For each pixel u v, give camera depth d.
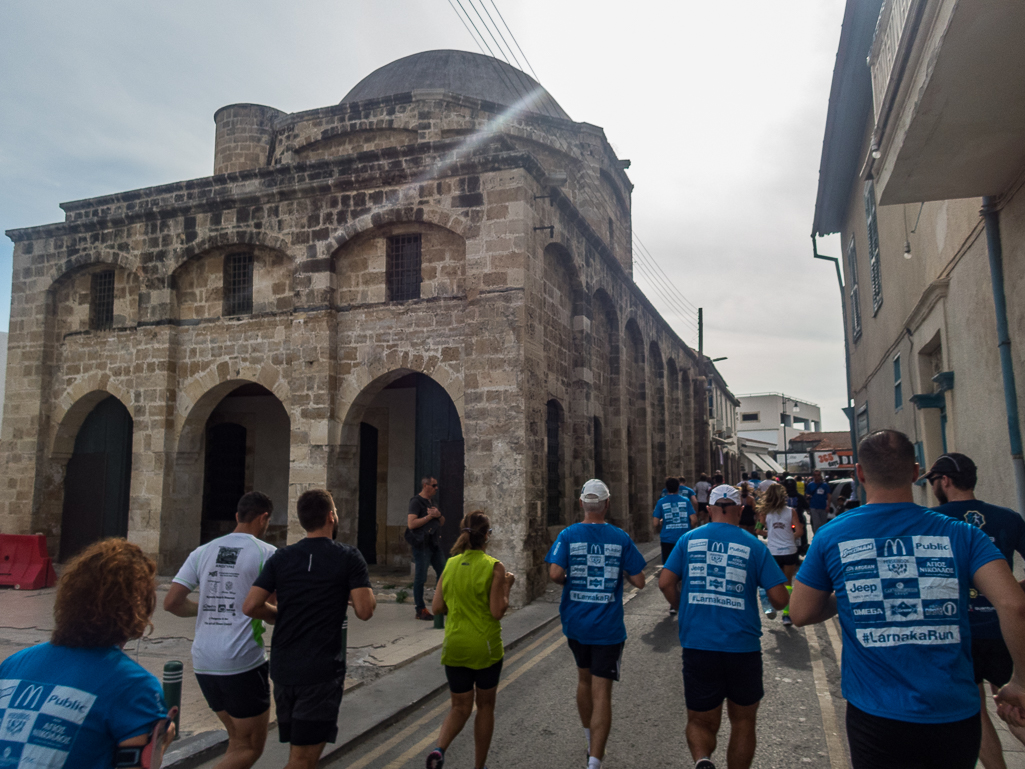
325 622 3.97
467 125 16.52
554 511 13.10
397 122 16.55
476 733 4.71
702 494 15.90
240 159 17.83
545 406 12.38
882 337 12.66
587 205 18.59
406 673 7.34
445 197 12.24
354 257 13.07
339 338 12.91
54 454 15.02
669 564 4.64
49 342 15.17
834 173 15.19
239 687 4.04
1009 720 2.72
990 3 4.07
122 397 14.27
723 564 4.38
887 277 11.76
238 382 14.02
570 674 7.33
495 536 11.18
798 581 3.12
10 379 15.23
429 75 19.11
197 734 5.46
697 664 4.27
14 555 12.54
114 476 15.12
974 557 2.81
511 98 19.41
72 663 2.25
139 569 2.42
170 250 14.15
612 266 16.80
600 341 16.67
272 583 4.06
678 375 26.44
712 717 4.28
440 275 12.45
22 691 2.20
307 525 4.25
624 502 16.88
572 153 18.48
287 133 17.58
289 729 3.93
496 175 11.95
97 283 15.27
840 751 5.21
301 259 13.10
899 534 2.90
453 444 14.41
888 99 5.58
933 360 9.64
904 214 10.07
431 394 14.75
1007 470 6.38
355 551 4.21
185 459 13.97
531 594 11.13
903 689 2.70
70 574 2.36
